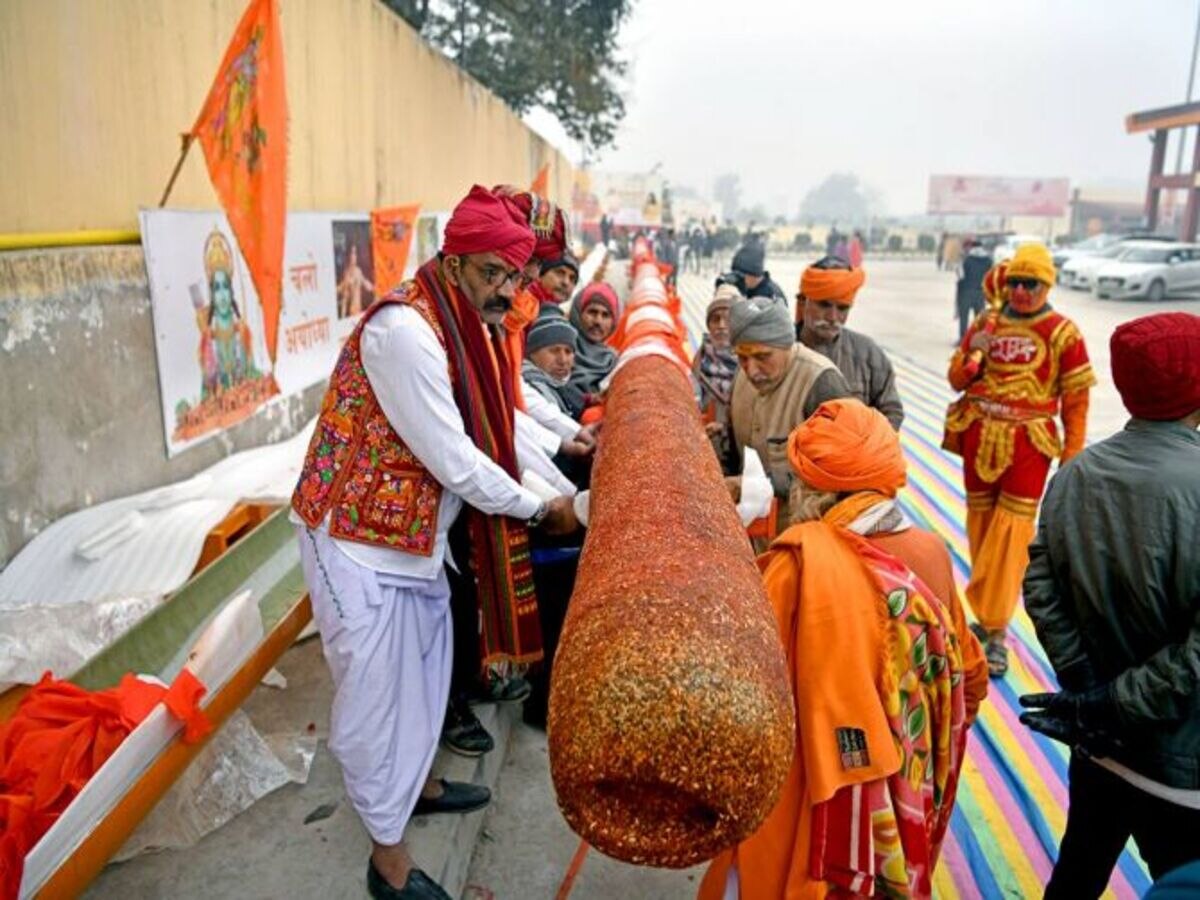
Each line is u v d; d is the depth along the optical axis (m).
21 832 1.73
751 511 2.62
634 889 2.73
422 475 2.25
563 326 3.97
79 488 3.44
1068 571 2.15
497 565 2.53
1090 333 16.52
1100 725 2.07
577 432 3.35
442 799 2.73
